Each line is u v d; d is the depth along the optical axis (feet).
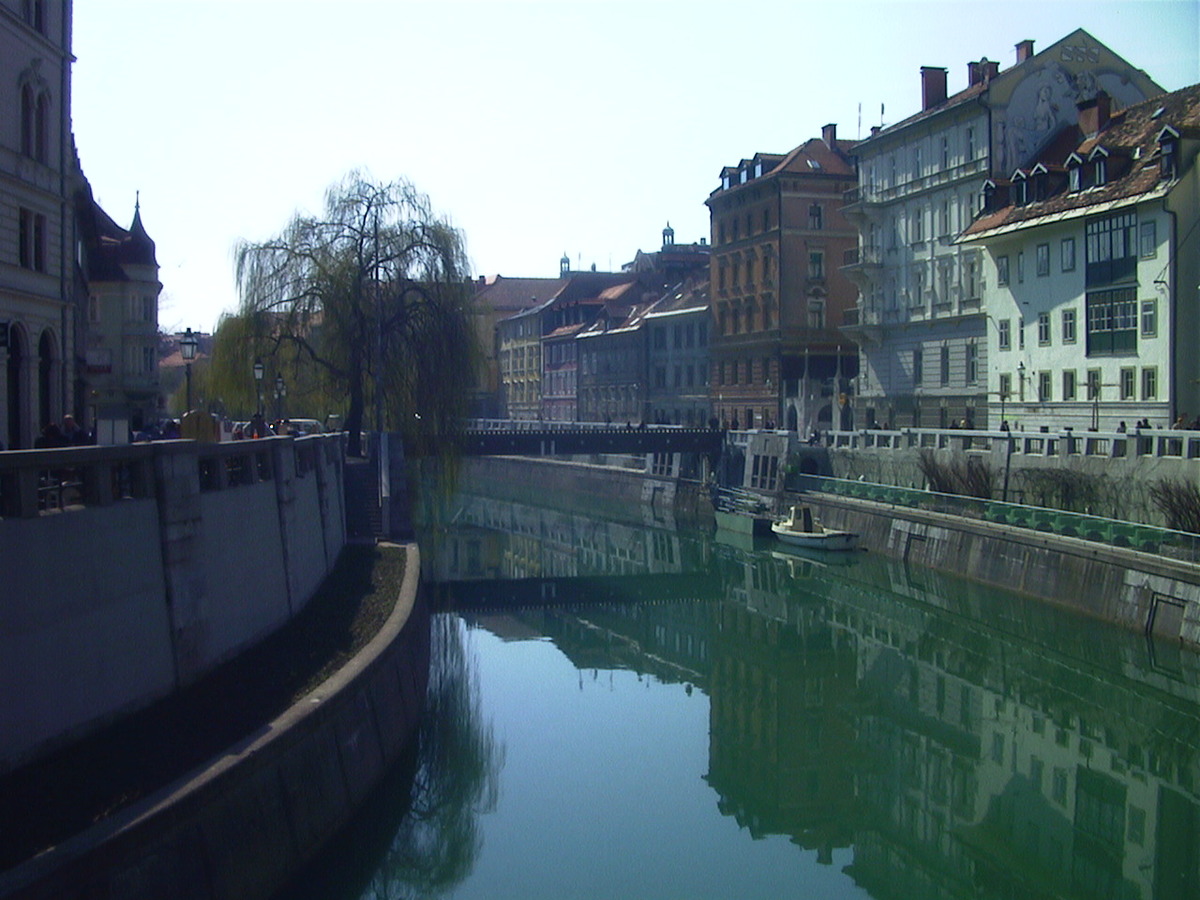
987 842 66.44
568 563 172.45
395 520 131.75
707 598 143.43
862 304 208.33
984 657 108.88
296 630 75.25
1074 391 151.12
